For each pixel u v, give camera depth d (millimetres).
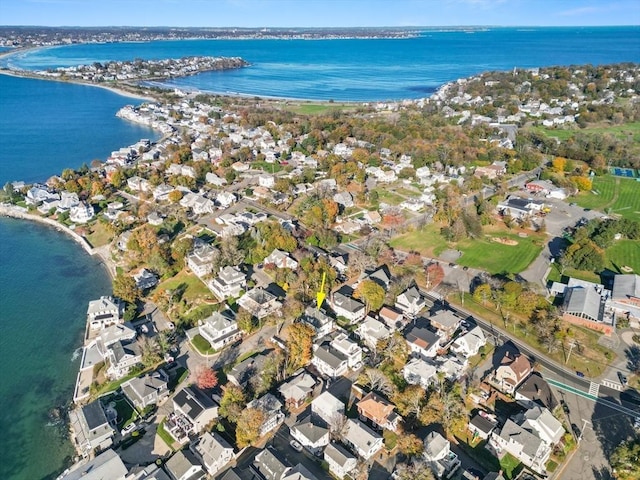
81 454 94250
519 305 132750
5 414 105000
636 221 193750
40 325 135125
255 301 133125
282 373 112000
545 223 193000
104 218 194625
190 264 156625
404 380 110500
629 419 100250
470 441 95438
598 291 141875
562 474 88188
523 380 108125
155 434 97500
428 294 144250
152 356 115188
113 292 144375
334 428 95875
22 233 192000
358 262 152125
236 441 94000
